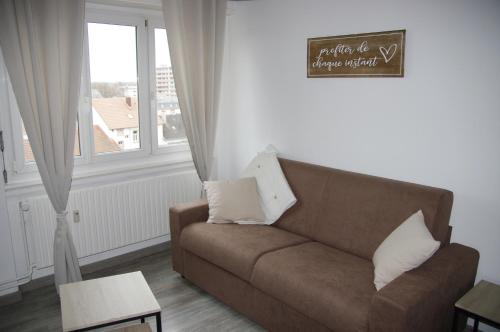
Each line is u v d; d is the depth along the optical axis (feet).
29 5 8.55
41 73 8.92
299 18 10.82
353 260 8.37
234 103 13.19
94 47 10.76
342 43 9.83
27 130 8.90
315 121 10.89
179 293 10.07
